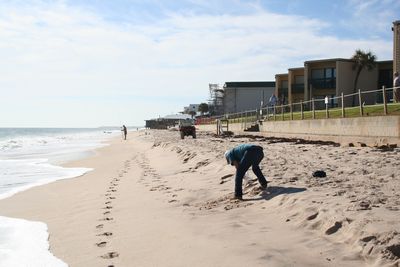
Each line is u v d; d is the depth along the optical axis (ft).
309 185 33.96
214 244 23.16
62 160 102.22
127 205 38.32
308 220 24.95
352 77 177.78
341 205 25.93
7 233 31.91
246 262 19.86
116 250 24.94
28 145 189.78
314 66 183.01
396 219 22.03
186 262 21.20
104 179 60.75
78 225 32.50
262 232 24.36
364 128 78.64
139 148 144.25
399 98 87.71
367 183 33.60
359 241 20.18
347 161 48.78
